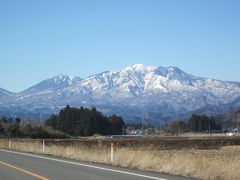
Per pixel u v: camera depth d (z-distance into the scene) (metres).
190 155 24.67
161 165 23.31
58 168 24.55
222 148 68.00
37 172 22.33
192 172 20.50
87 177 19.94
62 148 38.25
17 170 23.44
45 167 25.22
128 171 22.73
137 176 20.30
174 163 22.23
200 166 20.50
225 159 21.34
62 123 161.75
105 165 26.70
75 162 29.17
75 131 162.50
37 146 45.94
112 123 190.00
